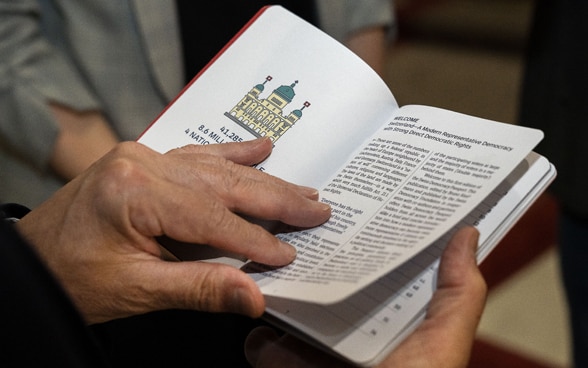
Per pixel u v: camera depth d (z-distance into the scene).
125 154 0.72
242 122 0.87
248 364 0.95
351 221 0.74
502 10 3.98
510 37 3.72
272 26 0.93
